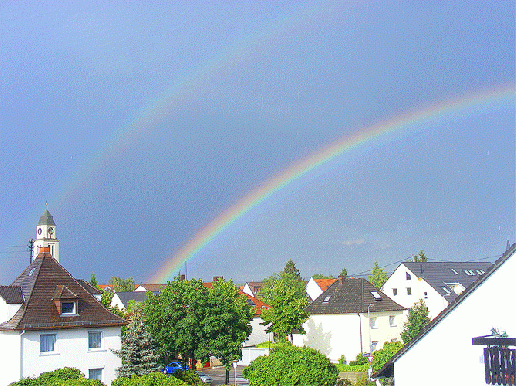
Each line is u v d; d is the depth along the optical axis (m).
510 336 20.73
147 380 35.72
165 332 46.97
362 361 63.41
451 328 21.86
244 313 59.75
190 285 48.78
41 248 47.25
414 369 22.48
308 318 68.75
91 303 44.69
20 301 42.56
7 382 40.78
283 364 32.94
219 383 53.25
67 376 37.41
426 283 88.00
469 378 21.28
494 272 21.30
